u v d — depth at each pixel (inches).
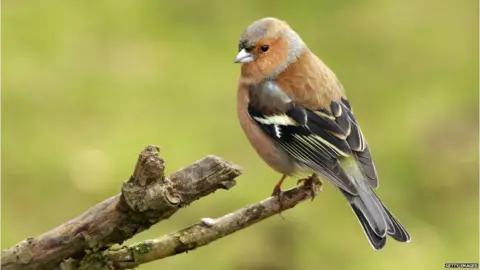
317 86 345.1
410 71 602.5
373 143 541.6
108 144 534.9
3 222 483.2
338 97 347.3
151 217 241.1
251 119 346.9
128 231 246.2
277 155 343.3
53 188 506.6
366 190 317.7
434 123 552.1
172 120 555.2
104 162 520.7
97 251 251.9
